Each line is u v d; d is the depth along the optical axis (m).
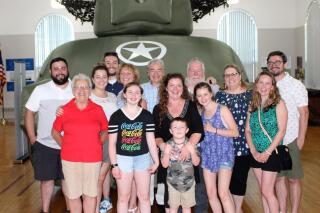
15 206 4.92
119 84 4.71
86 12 8.70
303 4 13.20
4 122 12.73
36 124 4.52
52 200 5.16
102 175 4.23
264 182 3.56
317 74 12.27
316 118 11.62
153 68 4.23
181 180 3.57
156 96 4.25
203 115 3.69
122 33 6.07
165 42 5.67
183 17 6.11
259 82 3.51
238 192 3.91
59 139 3.70
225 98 3.85
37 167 4.09
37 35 14.24
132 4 5.83
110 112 4.15
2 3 14.10
